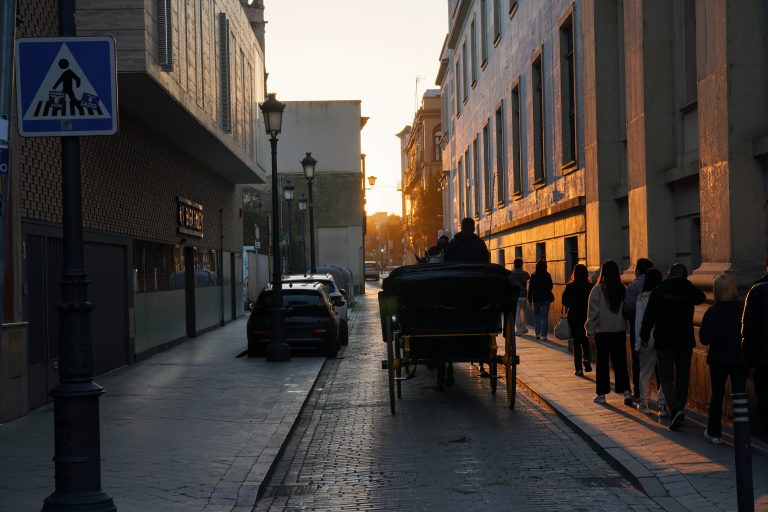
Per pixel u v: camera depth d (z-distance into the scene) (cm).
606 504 732
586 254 1936
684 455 874
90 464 632
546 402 1262
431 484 814
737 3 1098
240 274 3628
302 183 5938
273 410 1216
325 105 5959
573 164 2056
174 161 2286
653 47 1455
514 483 812
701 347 1133
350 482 831
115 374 1661
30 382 1243
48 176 1327
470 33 4062
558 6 2184
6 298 1148
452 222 5081
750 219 1098
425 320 1267
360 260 5966
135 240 1903
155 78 1520
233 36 2477
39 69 638
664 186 1453
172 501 739
